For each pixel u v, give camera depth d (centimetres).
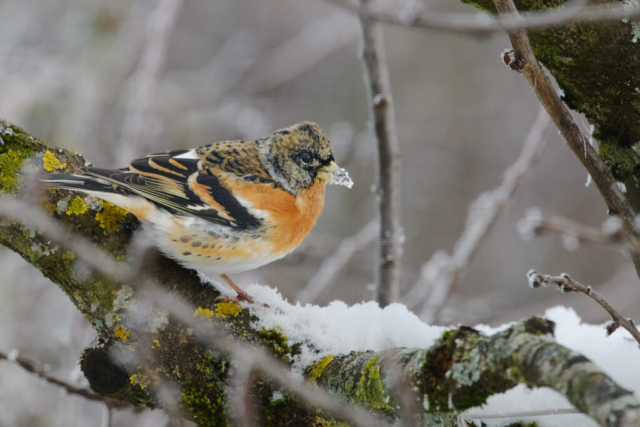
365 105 2238
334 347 603
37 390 1284
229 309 635
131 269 657
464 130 2267
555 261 2055
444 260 1143
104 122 1641
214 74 1947
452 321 1302
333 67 2275
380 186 945
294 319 627
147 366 617
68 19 1744
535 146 1059
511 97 2278
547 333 401
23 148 687
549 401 562
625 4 523
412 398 436
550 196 2111
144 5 1727
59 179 656
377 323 607
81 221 666
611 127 593
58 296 1446
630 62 548
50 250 652
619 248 743
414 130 2261
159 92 1733
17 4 1767
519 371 379
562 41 554
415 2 679
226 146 841
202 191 760
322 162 873
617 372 606
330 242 1534
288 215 810
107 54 1711
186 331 616
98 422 1106
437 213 2186
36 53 1680
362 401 507
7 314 1406
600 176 547
